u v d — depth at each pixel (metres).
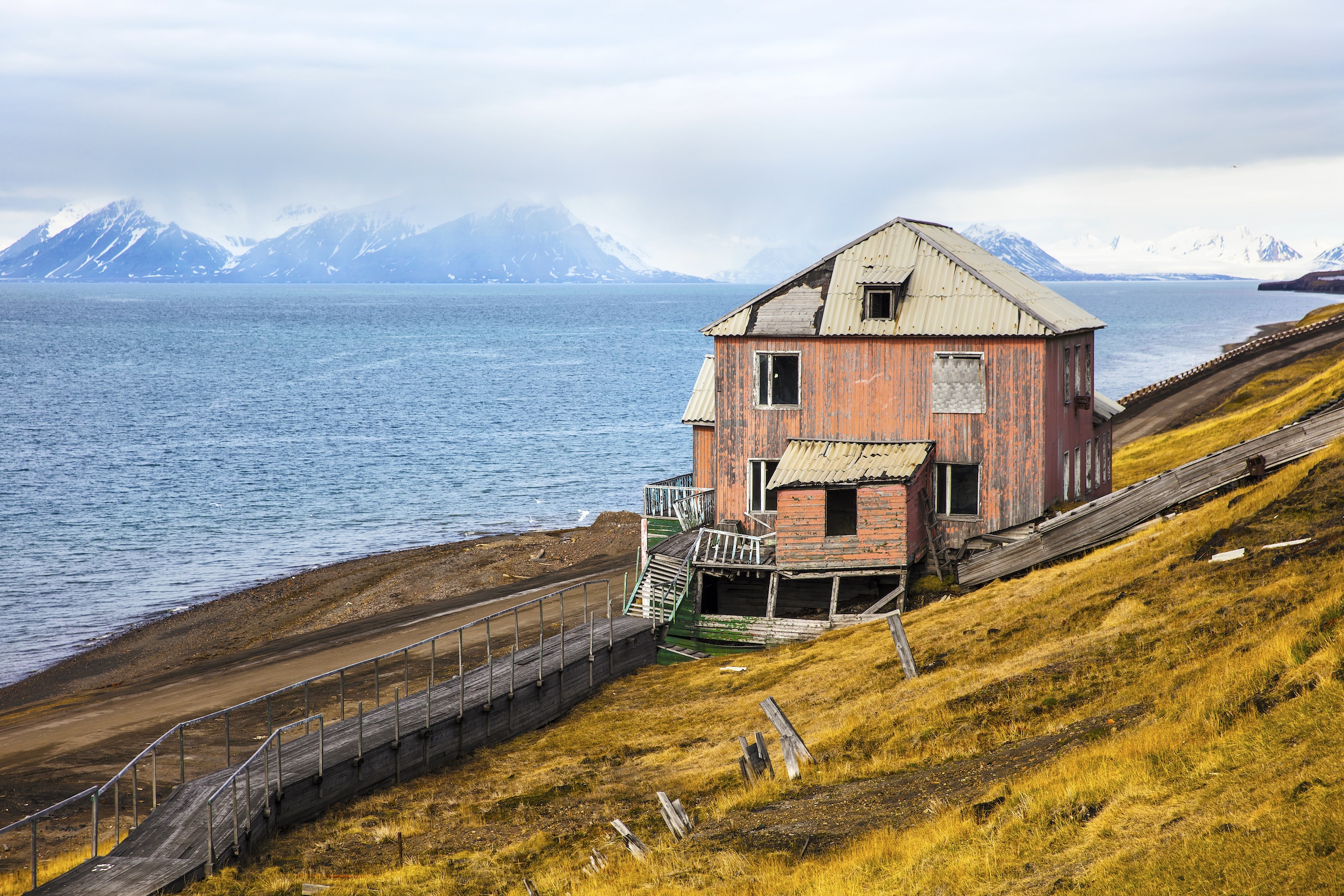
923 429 39.84
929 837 16.73
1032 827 15.70
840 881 16.16
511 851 21.70
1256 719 15.84
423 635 45.38
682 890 17.53
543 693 32.00
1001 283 40.88
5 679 45.56
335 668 41.56
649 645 38.09
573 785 25.56
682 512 43.66
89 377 163.38
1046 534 35.34
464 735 29.16
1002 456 38.88
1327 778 13.24
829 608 39.72
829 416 41.03
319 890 20.05
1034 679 23.58
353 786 25.98
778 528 37.88
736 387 42.28
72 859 23.84
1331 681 15.65
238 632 50.28
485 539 67.81
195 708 38.03
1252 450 34.75
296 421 121.12
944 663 27.52
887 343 40.06
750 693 31.05
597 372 177.12
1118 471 59.75
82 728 36.72
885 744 22.92
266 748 23.44
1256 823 13.08
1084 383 44.28
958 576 37.06
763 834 19.50
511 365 190.38
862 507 37.38
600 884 18.78
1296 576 22.98
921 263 41.62
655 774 25.56
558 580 54.06
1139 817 14.67
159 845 21.67
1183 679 19.83
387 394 146.38
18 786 31.17
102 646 49.47
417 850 22.69
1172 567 28.02
